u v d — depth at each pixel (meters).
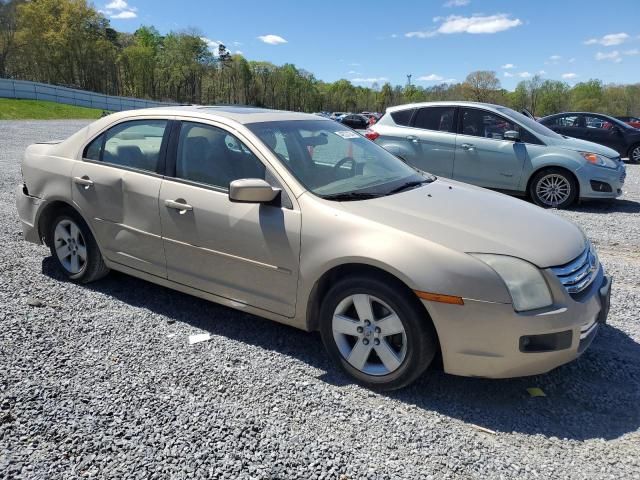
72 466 2.50
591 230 7.27
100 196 4.34
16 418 2.84
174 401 3.04
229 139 3.80
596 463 2.62
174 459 2.56
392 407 3.07
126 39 93.62
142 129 4.26
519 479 2.49
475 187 4.32
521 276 2.94
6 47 68.00
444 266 2.93
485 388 3.29
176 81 86.31
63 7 70.94
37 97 45.25
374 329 3.19
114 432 2.75
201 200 3.77
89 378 3.25
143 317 4.16
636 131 16.16
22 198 4.97
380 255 3.04
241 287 3.68
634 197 10.01
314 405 3.05
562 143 8.87
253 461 2.57
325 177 3.69
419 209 3.40
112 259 4.41
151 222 4.05
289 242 3.38
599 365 3.57
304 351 3.70
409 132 9.52
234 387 3.21
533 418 3.00
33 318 4.03
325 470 2.52
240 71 96.75
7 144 16.56
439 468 2.55
